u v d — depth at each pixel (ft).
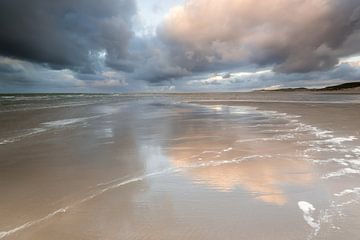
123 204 13.67
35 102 111.75
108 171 19.17
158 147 26.32
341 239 10.02
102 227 11.45
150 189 15.58
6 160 22.35
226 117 52.29
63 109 77.20
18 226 11.60
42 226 11.57
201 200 13.94
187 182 16.55
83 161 21.89
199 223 11.60
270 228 10.96
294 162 19.81
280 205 13.06
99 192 15.29
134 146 27.20
